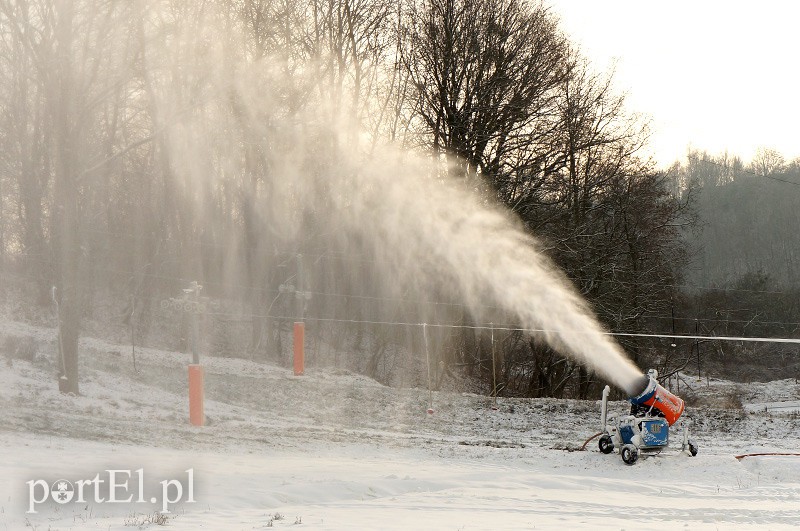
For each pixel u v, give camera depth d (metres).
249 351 86.75
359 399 64.62
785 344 151.62
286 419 56.28
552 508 30.53
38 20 61.88
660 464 41.19
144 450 39.31
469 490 33.88
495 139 86.88
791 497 34.91
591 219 93.81
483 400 67.44
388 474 36.31
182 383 63.88
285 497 30.72
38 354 65.12
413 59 87.31
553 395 99.62
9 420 43.97
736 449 47.72
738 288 161.50
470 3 87.19
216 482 32.41
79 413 49.16
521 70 87.06
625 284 92.62
